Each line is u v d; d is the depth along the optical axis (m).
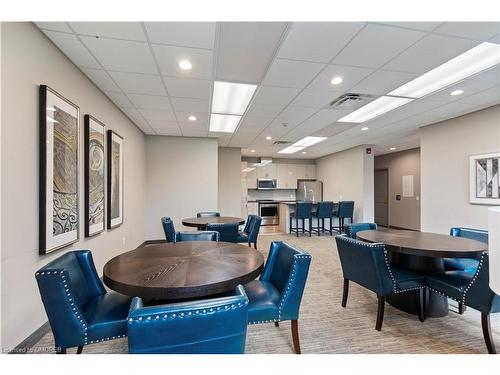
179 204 5.92
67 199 2.34
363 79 2.91
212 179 6.08
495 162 3.73
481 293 1.83
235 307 0.98
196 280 1.44
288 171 9.66
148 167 5.77
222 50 2.32
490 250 0.92
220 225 3.56
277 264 2.08
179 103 3.70
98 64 2.55
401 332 2.13
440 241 2.44
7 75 1.67
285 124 4.88
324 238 6.68
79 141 2.60
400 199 8.28
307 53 2.37
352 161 7.45
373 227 3.47
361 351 1.86
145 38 2.12
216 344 0.96
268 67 2.64
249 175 9.34
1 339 1.62
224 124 4.93
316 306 2.65
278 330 2.17
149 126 5.02
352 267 2.43
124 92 3.27
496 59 2.49
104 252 3.33
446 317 2.39
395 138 6.13
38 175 1.97
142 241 5.45
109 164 3.46
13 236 1.72
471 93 3.31
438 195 4.59
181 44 2.22
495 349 1.84
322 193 9.27
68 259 1.63
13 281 1.71
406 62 2.53
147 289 1.36
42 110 1.99
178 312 0.90
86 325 1.42
